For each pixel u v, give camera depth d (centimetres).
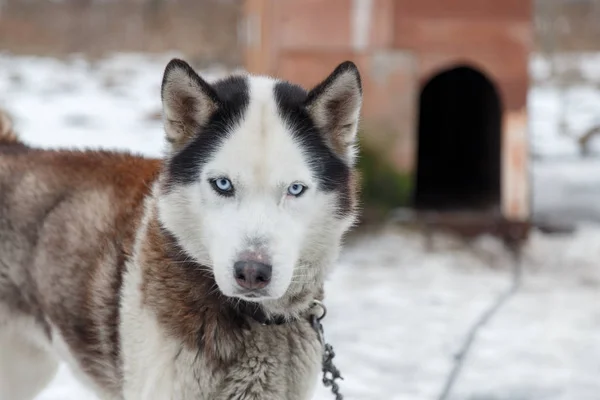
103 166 332
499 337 555
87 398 434
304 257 279
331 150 280
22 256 326
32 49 2114
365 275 694
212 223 262
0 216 329
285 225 260
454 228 799
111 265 299
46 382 362
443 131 1087
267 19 830
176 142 279
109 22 2327
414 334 557
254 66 934
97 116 1388
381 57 783
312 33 780
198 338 277
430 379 480
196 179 267
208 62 1995
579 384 476
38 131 1202
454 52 794
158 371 275
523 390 466
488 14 794
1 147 362
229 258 252
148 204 299
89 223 313
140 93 1684
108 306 295
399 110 789
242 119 267
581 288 681
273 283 251
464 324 580
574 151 1320
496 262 752
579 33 2259
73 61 2017
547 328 576
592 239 827
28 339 341
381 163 792
